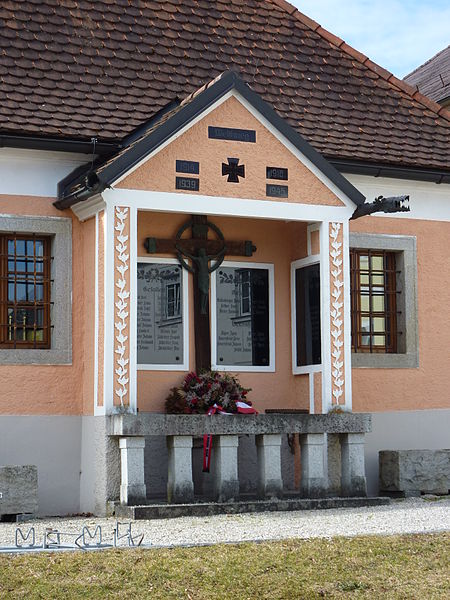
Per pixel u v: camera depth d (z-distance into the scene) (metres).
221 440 13.74
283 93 17.02
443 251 17.22
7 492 13.16
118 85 15.72
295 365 15.81
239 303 15.74
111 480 13.62
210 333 15.47
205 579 9.48
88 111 15.14
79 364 14.64
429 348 16.94
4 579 9.34
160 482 14.90
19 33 15.83
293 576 9.64
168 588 9.27
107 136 14.86
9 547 10.41
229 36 17.44
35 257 14.87
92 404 14.17
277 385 15.84
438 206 17.27
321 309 14.96
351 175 16.66
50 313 14.82
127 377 13.70
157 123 14.63
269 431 13.93
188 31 17.12
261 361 15.80
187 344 15.31
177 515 12.98
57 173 14.88
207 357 15.35
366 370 16.47
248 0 18.22
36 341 14.75
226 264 15.71
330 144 16.41
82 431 14.52
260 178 14.53
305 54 17.86
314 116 16.88
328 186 14.94
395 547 10.58
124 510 13.15
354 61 18.25
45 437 14.41
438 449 16.44
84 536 11.05
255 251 15.89
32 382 14.43
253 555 10.19
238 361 15.66
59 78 15.47
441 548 10.57
